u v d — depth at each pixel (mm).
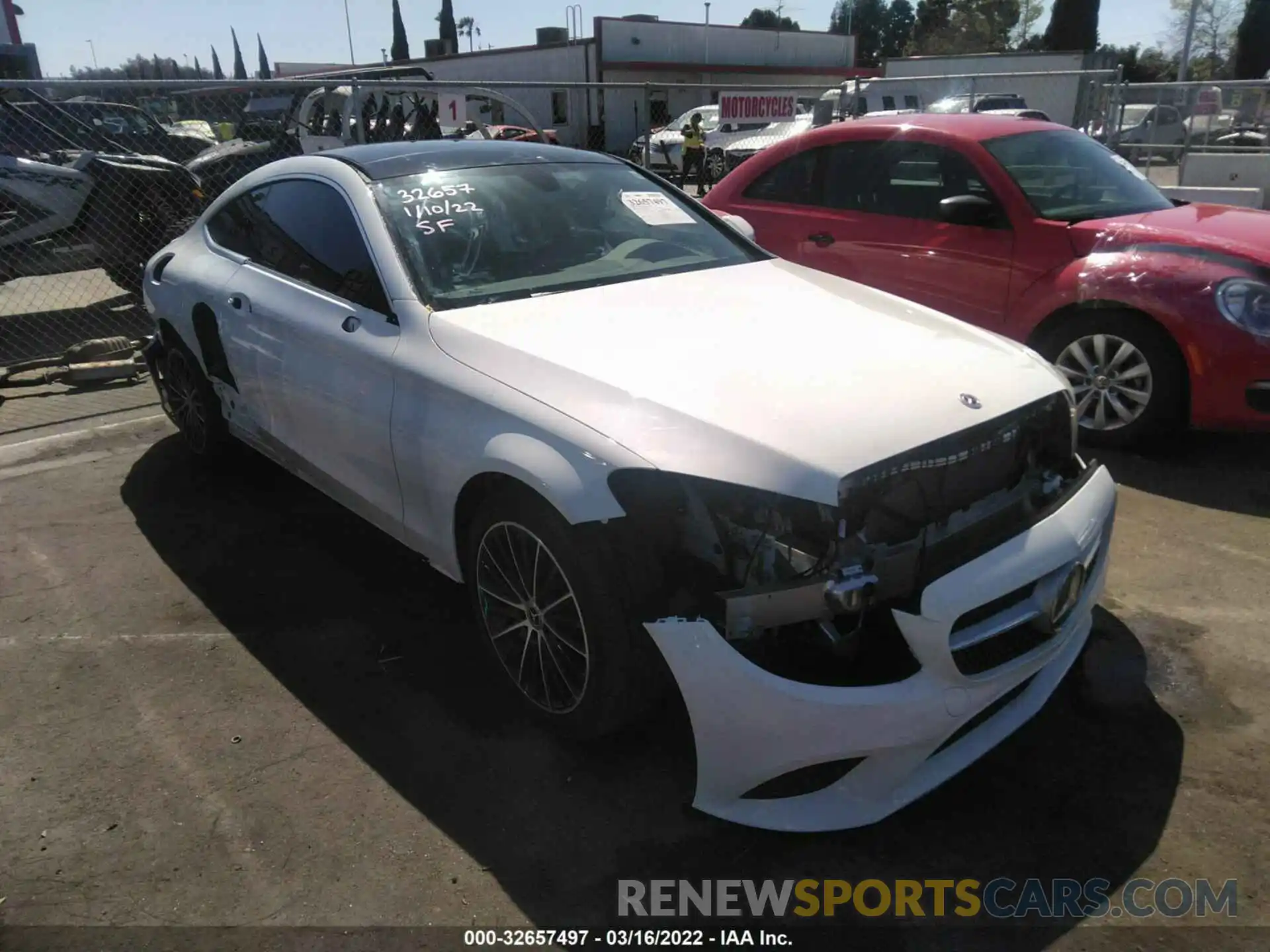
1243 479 4465
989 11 64438
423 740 2787
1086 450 4848
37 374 6770
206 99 12297
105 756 2746
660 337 2809
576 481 2350
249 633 3365
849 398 2436
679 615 2254
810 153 5875
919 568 2281
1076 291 4664
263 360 3709
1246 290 4238
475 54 35281
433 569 3811
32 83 6207
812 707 2152
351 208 3422
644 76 33406
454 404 2766
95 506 4457
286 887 2277
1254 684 2957
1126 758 2652
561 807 2521
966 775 2607
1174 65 46625
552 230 3547
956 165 5219
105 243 8422
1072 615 2555
